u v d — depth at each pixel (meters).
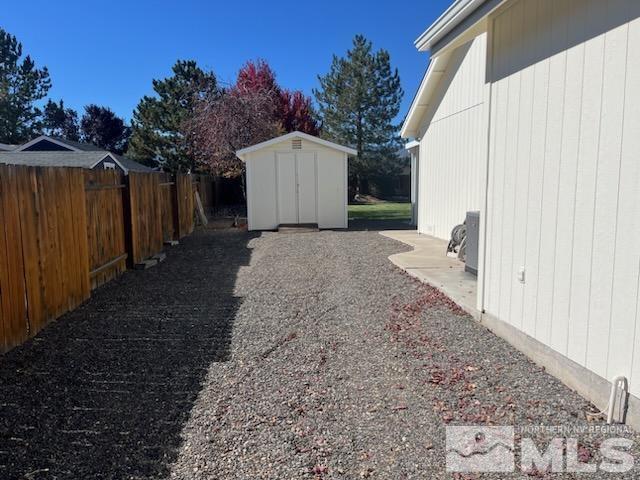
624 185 2.94
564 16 3.52
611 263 3.05
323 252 9.90
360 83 32.09
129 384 3.61
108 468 2.56
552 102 3.69
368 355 4.18
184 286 6.90
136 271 8.03
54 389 3.50
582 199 3.34
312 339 4.62
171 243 11.14
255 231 14.63
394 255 8.98
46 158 19.03
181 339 4.63
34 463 2.59
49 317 4.98
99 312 5.53
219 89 23.02
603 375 3.13
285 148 14.80
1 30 34.41
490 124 4.72
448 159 10.72
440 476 2.48
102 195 6.91
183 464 2.60
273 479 2.47
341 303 5.89
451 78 10.41
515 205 4.28
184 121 24.08
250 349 4.37
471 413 3.12
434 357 4.09
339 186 14.99
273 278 7.43
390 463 2.60
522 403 3.24
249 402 3.33
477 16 4.39
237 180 24.89
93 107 44.28
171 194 11.94
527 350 4.07
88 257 6.18
